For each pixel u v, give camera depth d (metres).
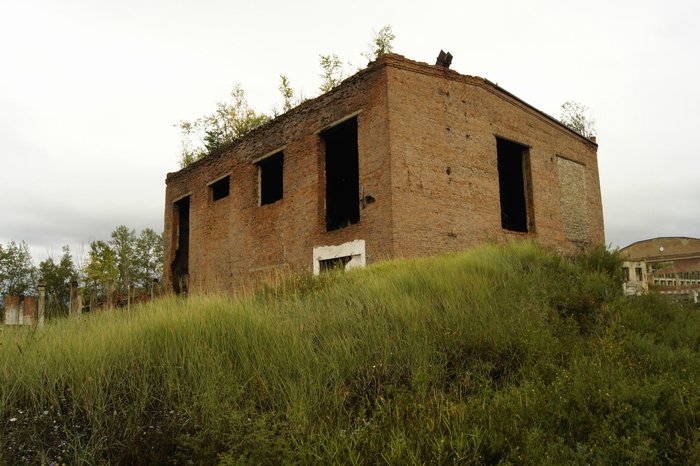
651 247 42.62
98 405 4.15
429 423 3.96
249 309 6.58
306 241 16.36
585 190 22.09
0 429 3.91
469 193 15.81
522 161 19.52
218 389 4.36
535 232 18.75
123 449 3.68
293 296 8.36
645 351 6.13
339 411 4.18
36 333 5.96
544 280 8.81
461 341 5.68
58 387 4.50
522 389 4.64
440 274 8.33
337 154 19.62
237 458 3.51
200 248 22.55
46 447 3.74
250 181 19.62
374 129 14.43
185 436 3.70
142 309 7.37
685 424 3.99
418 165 14.45
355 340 5.51
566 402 4.26
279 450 3.54
